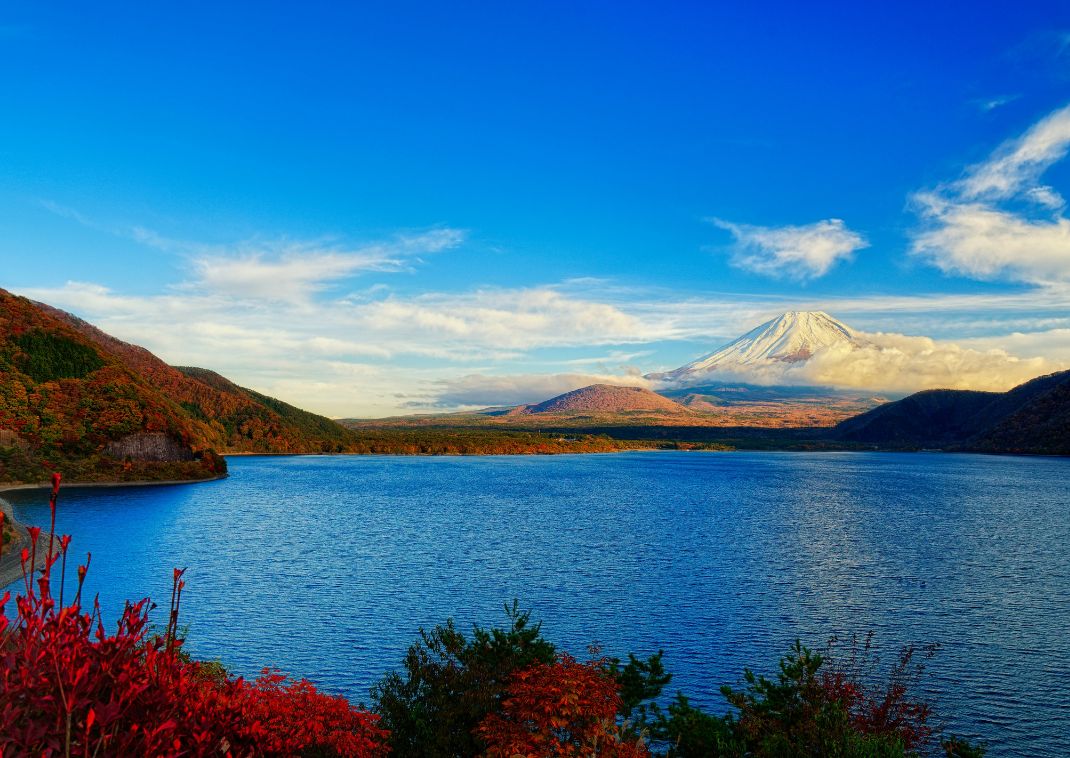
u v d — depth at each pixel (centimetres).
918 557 6750
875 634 4094
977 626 4275
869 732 1889
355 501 12088
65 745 553
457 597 4938
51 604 609
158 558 6512
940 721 2886
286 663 3525
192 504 11525
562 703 1287
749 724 1709
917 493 14000
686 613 4519
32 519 9469
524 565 6175
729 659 3628
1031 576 5875
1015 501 12412
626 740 1442
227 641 3878
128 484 15112
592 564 6234
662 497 13050
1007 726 2850
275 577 5644
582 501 12219
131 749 631
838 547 7319
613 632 4084
